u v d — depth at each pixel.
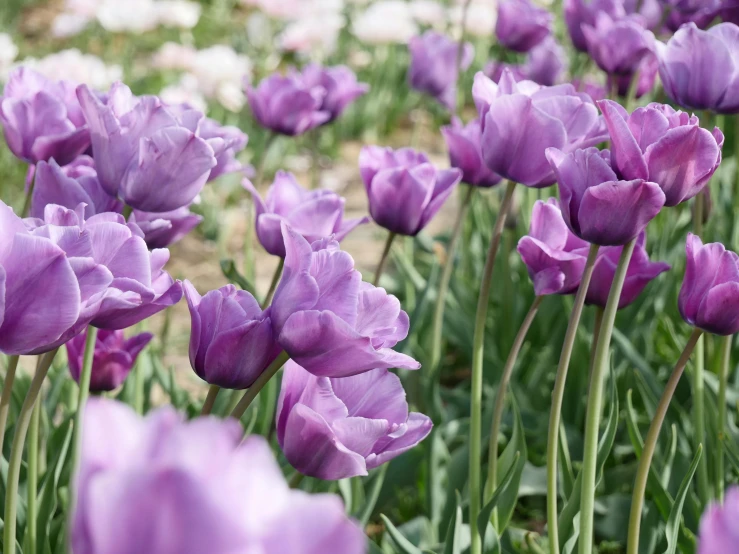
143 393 1.62
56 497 1.40
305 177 3.73
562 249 1.31
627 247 1.18
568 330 1.24
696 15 1.88
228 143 1.31
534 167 1.30
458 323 2.04
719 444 1.47
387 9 3.88
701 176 1.17
